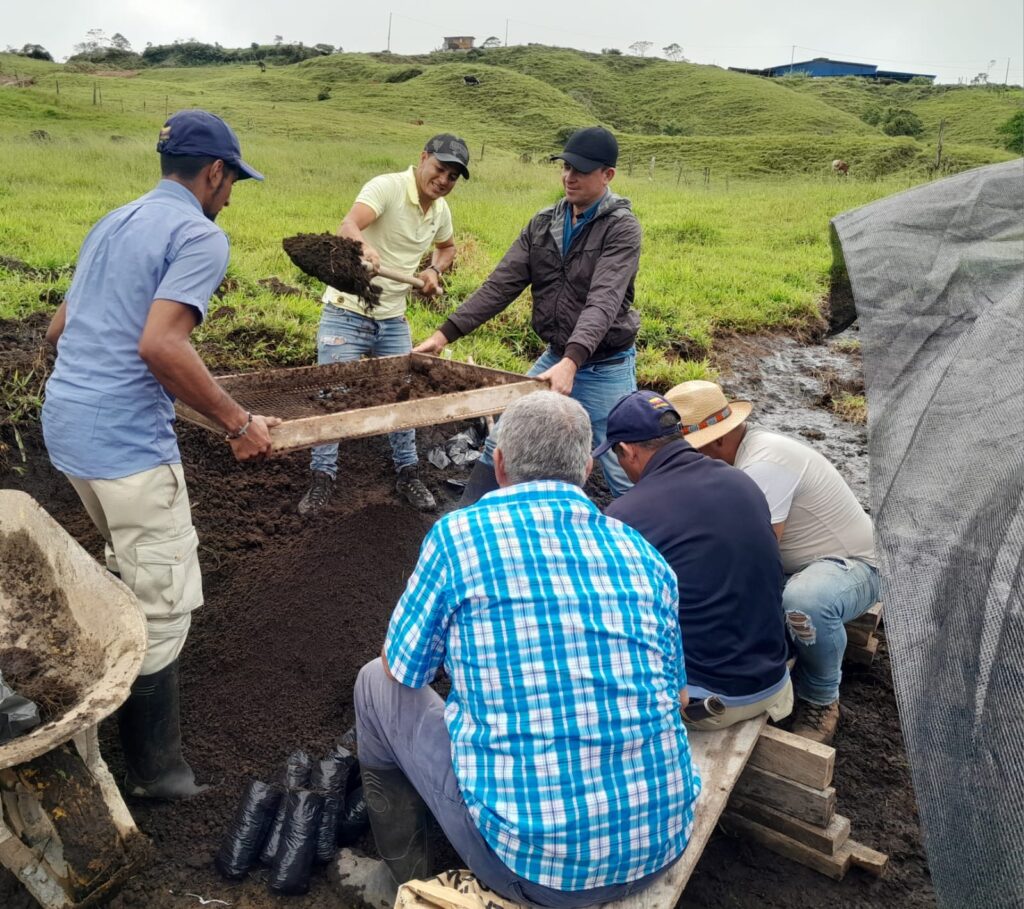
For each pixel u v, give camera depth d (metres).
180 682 3.61
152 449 2.90
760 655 2.93
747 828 3.15
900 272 3.36
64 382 2.85
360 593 4.24
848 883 3.03
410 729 2.50
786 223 15.70
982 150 34.75
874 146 37.03
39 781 2.32
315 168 20.16
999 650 2.31
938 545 2.58
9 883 2.66
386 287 4.88
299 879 2.81
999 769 2.22
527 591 2.19
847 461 6.75
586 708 2.15
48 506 4.59
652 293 9.77
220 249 2.85
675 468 3.00
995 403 2.78
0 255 7.15
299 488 5.08
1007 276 3.20
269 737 3.46
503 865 2.22
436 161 4.69
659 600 2.34
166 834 3.00
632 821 2.17
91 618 2.77
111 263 2.82
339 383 4.43
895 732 3.76
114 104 37.69
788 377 8.62
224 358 6.05
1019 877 2.12
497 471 2.50
